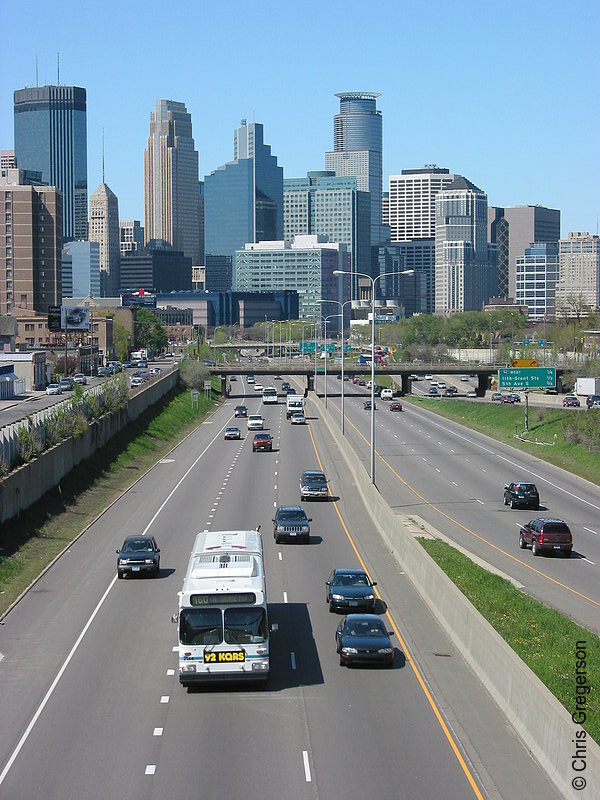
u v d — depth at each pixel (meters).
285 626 47.16
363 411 182.38
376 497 77.56
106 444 114.12
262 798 28.33
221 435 142.38
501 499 92.31
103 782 29.59
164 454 120.44
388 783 29.30
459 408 180.62
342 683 38.81
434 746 32.25
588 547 71.19
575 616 50.91
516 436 141.25
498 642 37.47
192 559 40.78
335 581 50.84
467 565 58.44
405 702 36.53
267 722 34.56
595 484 103.12
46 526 74.19
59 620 48.38
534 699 32.25
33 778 30.02
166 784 29.36
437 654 42.56
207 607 37.66
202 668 37.34
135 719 34.97
